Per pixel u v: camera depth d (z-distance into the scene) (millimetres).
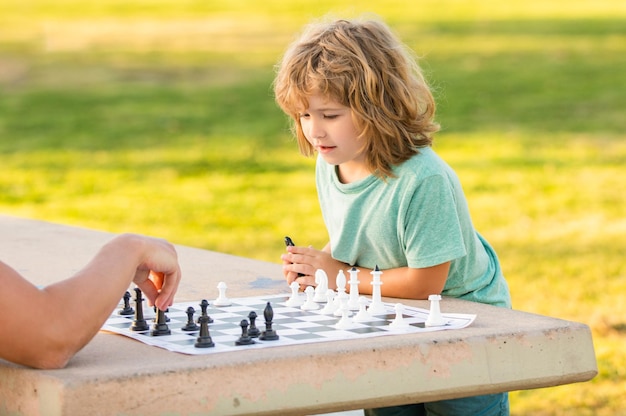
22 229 4168
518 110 16219
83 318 2031
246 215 10766
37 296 1994
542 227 9539
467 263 3031
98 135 15633
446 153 13578
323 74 2881
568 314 6426
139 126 16188
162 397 1967
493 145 13938
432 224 2869
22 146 14969
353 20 3107
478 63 20078
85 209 11203
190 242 9562
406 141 2959
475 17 25516
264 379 2059
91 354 2129
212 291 2969
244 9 27953
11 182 12664
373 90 2902
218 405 2018
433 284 2873
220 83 19500
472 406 2975
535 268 7832
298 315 2564
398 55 3033
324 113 2941
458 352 2254
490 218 10039
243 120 16484
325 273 2840
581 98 16953
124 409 1935
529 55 20703
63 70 20969
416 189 2883
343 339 2256
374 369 2168
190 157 14016
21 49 23188
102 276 2115
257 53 22141
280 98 3047
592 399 4879
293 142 14781
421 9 27016
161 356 2102
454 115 16000
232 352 2123
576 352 2387
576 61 20000
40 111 17469
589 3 27328
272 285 3082
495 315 2564
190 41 23828
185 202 11500
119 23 26531
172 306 2688
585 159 12898
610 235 9078
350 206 3062
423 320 2482
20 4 29750
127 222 10516
